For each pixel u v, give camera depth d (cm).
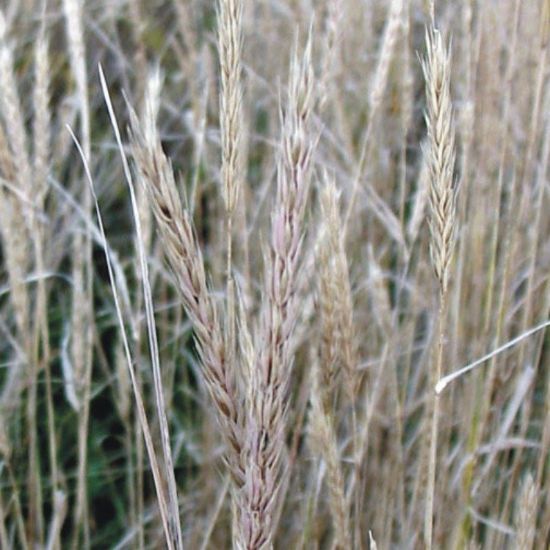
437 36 64
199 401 98
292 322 57
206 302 58
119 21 137
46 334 86
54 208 111
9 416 94
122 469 100
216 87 127
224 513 91
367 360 100
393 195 113
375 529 86
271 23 117
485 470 83
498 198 84
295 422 91
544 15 83
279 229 56
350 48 121
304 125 56
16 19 131
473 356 86
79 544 100
